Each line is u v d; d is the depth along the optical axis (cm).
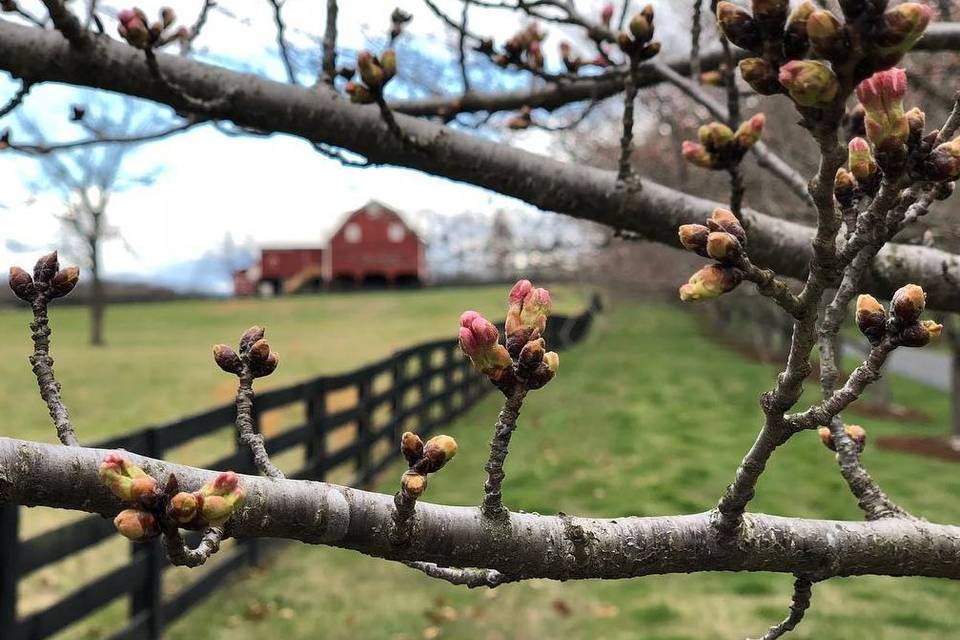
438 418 1116
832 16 59
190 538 494
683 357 1927
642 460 917
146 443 446
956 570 113
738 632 479
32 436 1096
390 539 93
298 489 93
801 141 496
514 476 847
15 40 200
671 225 207
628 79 188
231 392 1491
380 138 209
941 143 72
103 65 203
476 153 210
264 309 3644
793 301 78
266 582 568
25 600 532
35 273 101
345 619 502
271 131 216
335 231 5319
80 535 411
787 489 779
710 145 106
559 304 2786
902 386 1800
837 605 520
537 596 542
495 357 86
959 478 855
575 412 1239
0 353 2084
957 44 225
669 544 103
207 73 210
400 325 2847
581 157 603
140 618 446
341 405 1339
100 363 1886
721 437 1048
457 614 510
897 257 189
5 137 237
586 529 101
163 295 4447
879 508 121
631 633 481
